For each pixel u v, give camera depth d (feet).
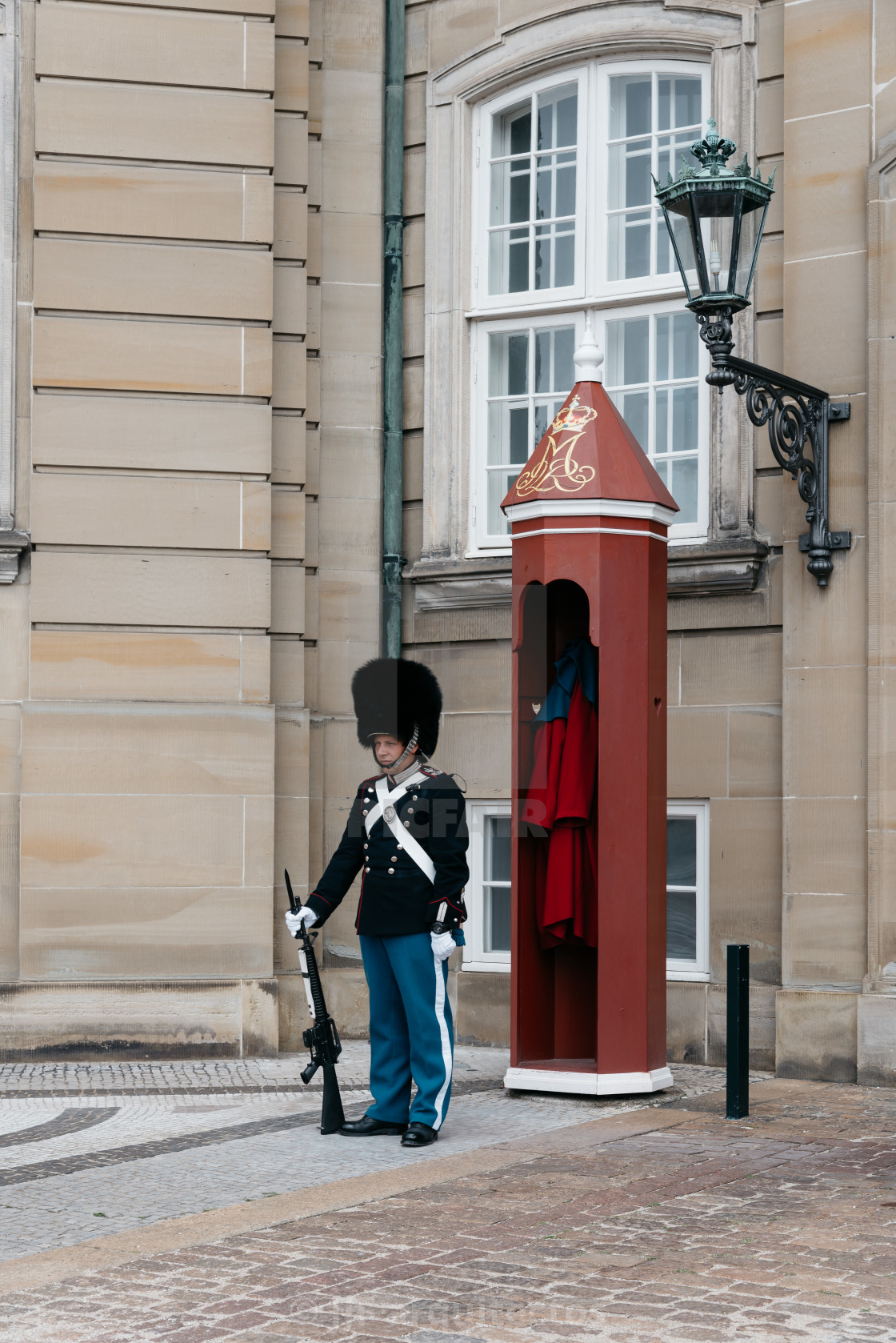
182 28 29.22
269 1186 18.58
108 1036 27.96
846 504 26.76
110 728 28.32
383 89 32.65
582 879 24.68
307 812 30.25
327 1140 21.33
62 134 28.81
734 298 23.57
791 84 27.68
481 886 31.12
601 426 24.85
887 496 26.22
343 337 32.17
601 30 30.58
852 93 27.09
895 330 26.23
